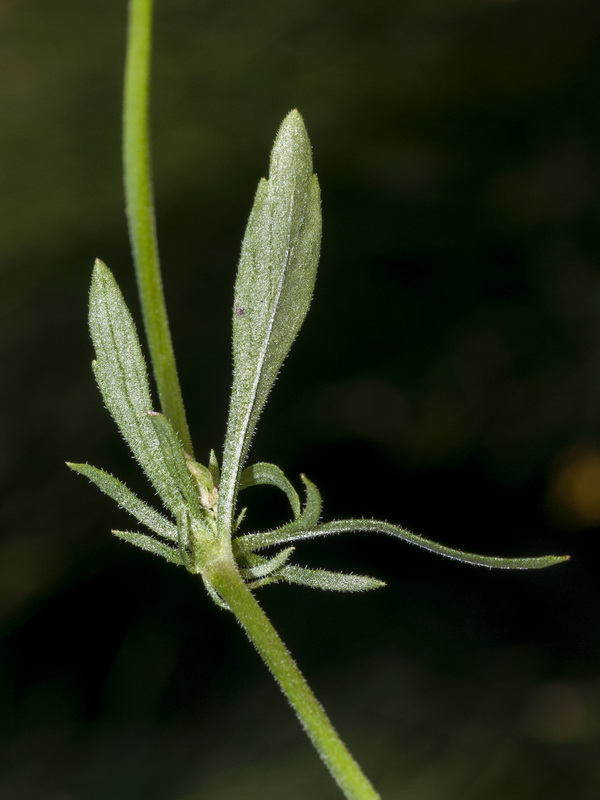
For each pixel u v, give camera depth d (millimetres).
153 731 334
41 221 375
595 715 312
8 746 332
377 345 363
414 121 381
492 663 340
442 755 308
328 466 365
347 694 334
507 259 363
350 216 365
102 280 150
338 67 398
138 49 153
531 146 371
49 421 356
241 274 150
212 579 143
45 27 432
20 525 353
